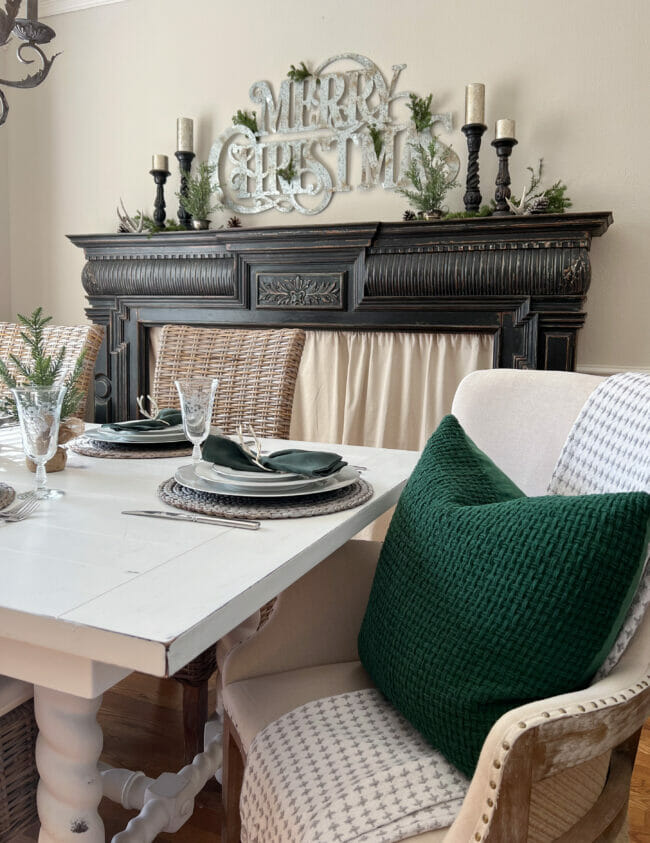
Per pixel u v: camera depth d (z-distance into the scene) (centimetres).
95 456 144
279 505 107
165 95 362
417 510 97
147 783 133
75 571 80
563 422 123
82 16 377
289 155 335
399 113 314
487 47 297
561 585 76
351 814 77
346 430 311
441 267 280
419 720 86
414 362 299
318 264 304
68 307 396
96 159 381
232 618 72
